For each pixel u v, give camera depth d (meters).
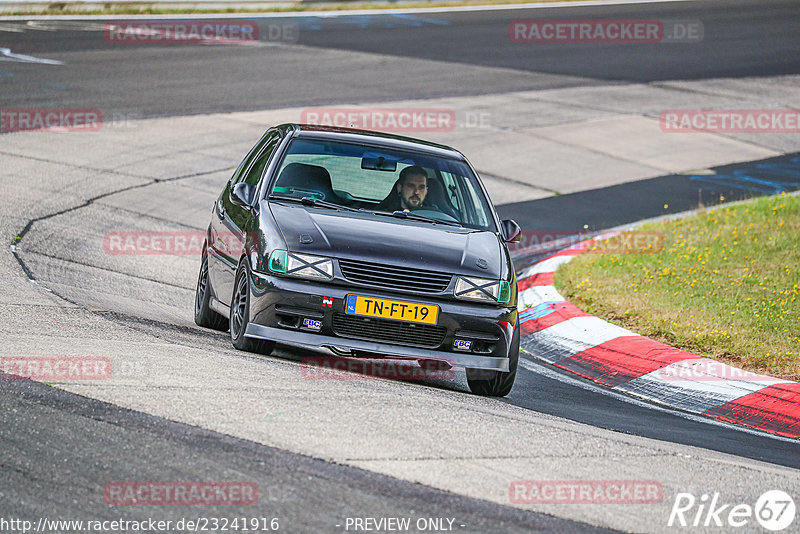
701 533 17.48
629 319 38.00
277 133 32.84
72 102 71.12
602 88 92.50
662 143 76.56
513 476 19.14
